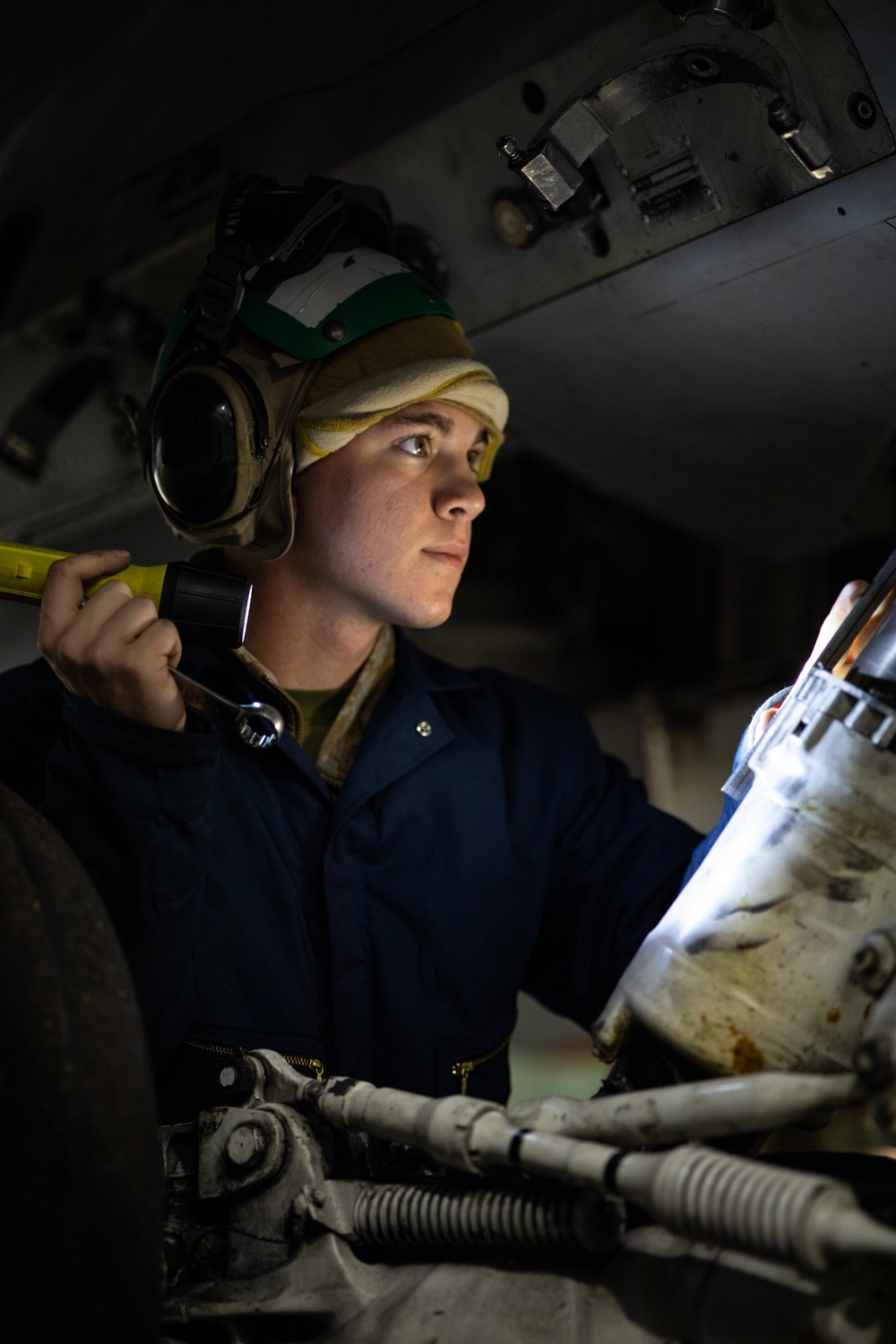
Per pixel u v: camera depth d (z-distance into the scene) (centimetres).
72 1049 79
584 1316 82
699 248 128
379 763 133
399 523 130
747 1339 76
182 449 125
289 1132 99
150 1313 80
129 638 102
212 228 161
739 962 89
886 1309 76
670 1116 79
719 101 116
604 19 120
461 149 138
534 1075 264
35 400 182
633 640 290
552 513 300
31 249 186
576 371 156
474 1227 89
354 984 126
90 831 105
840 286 126
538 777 148
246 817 127
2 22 190
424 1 142
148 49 176
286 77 157
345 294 127
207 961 122
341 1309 92
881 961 77
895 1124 71
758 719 111
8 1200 76
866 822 88
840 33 106
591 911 147
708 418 157
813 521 173
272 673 139
